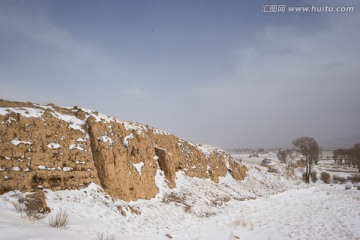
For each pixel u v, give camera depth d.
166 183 23.19
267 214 23.94
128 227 13.73
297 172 65.50
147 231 14.23
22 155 12.73
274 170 51.66
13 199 11.18
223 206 25.09
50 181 13.58
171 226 16.55
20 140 12.95
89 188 15.23
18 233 8.37
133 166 19.62
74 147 15.53
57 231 9.77
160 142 27.05
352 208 27.77
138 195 18.59
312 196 35.56
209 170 32.47
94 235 10.77
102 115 19.75
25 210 10.67
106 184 16.30
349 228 19.72
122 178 17.66
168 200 20.95
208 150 36.72
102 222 12.86
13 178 11.94
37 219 10.41
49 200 12.53
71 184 14.39
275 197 33.94
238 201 28.30
